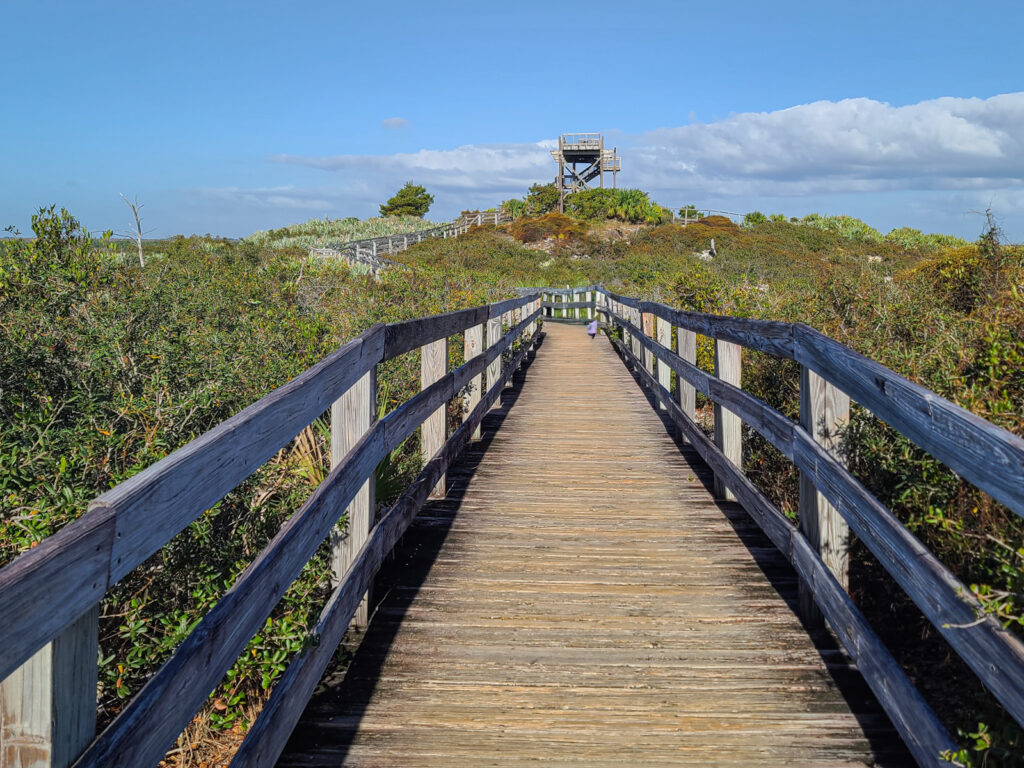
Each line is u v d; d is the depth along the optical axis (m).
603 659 3.32
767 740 2.73
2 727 1.18
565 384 11.68
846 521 2.83
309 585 3.29
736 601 3.91
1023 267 6.45
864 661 2.74
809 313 7.75
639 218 50.41
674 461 6.82
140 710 1.47
